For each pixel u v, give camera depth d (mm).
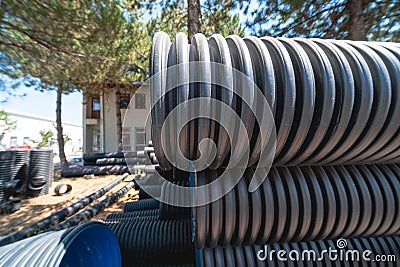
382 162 1103
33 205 4711
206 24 5023
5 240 2480
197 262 1312
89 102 14391
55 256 1021
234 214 1010
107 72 5926
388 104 871
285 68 883
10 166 4867
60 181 7516
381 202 1071
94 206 3924
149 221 2375
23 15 3404
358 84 888
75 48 4535
